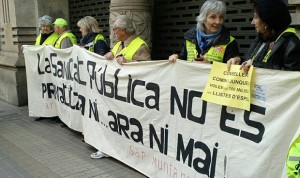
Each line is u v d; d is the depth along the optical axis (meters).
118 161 4.23
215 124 2.76
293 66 2.35
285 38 2.39
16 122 6.36
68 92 5.28
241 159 2.57
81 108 4.78
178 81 3.04
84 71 4.58
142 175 3.79
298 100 2.18
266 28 2.51
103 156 4.39
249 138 2.50
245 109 2.47
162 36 5.82
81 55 4.64
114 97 3.94
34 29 7.89
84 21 5.02
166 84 3.20
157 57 5.99
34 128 5.91
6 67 8.18
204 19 3.00
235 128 2.59
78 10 7.86
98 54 4.42
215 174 2.80
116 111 3.95
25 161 4.40
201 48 3.10
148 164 3.61
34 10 7.82
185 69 2.96
